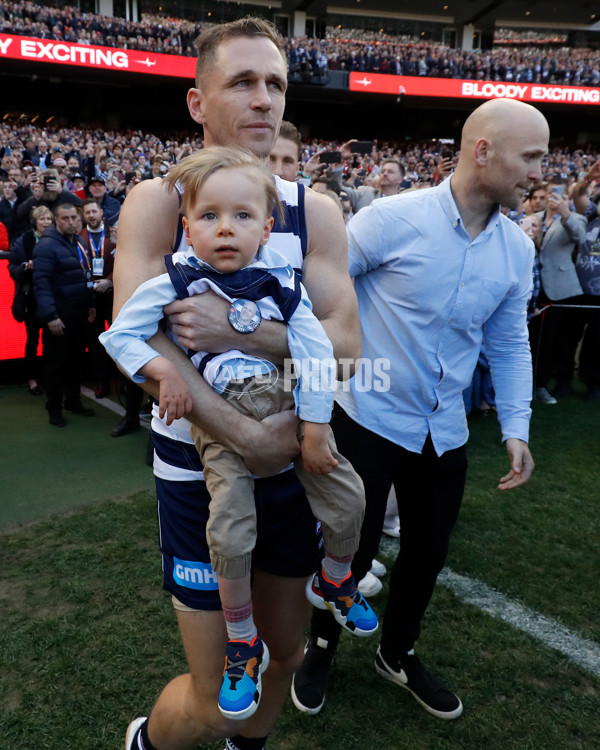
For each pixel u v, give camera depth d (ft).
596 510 11.85
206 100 4.49
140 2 97.91
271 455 4.08
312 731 6.64
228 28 4.33
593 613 8.68
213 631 4.47
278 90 4.49
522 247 6.32
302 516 4.68
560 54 116.57
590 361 19.43
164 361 3.87
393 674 7.23
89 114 107.76
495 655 7.80
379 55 101.76
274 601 4.87
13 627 8.14
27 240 17.85
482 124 5.66
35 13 81.30
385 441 6.27
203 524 4.46
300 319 4.07
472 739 6.57
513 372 6.81
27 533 10.61
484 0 108.47
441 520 6.58
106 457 14.14
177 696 4.86
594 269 18.61
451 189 5.98
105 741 6.42
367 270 6.30
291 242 4.44
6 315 18.95
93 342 18.10
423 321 6.09
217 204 3.76
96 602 8.71
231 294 3.96
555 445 15.43
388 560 10.02
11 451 14.43
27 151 57.98
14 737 6.44
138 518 11.17
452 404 6.37
